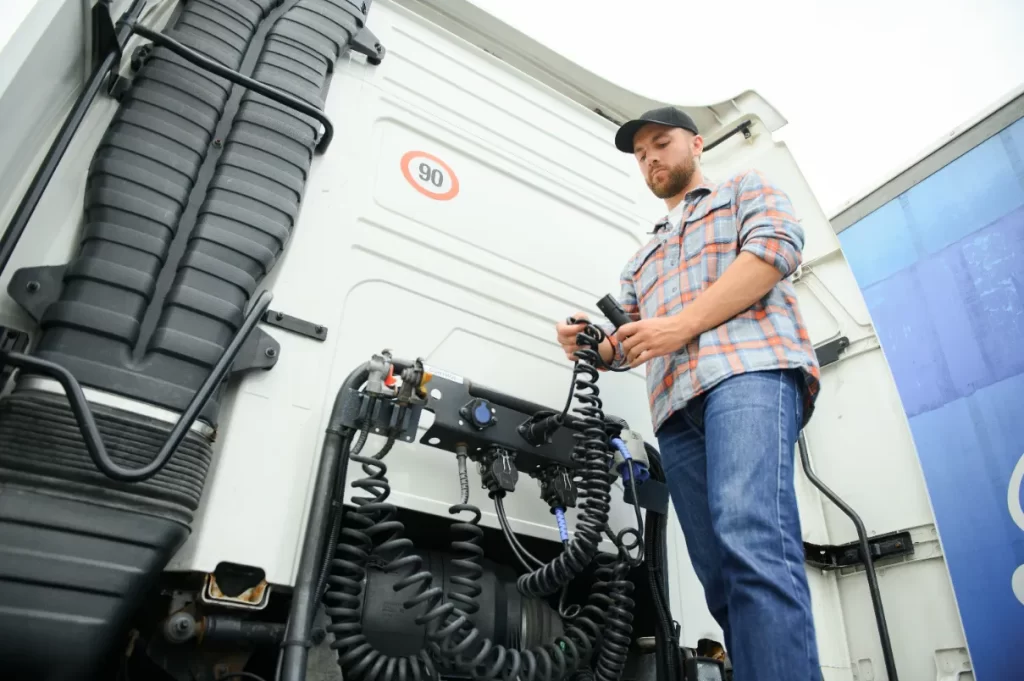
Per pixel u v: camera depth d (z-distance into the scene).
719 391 1.61
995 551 2.23
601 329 1.88
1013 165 2.56
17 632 1.15
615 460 1.87
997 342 2.41
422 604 1.65
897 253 2.81
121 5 1.71
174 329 1.49
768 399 1.57
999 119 2.66
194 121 1.77
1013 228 2.48
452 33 2.62
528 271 2.34
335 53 2.21
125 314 1.44
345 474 1.56
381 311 1.96
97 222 1.53
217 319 1.56
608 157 2.82
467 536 1.88
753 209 1.77
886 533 2.54
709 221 1.89
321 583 1.43
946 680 2.25
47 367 1.10
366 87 2.28
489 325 2.15
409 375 1.59
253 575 1.46
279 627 1.46
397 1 2.70
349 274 1.95
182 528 1.35
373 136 2.22
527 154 2.57
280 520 1.53
